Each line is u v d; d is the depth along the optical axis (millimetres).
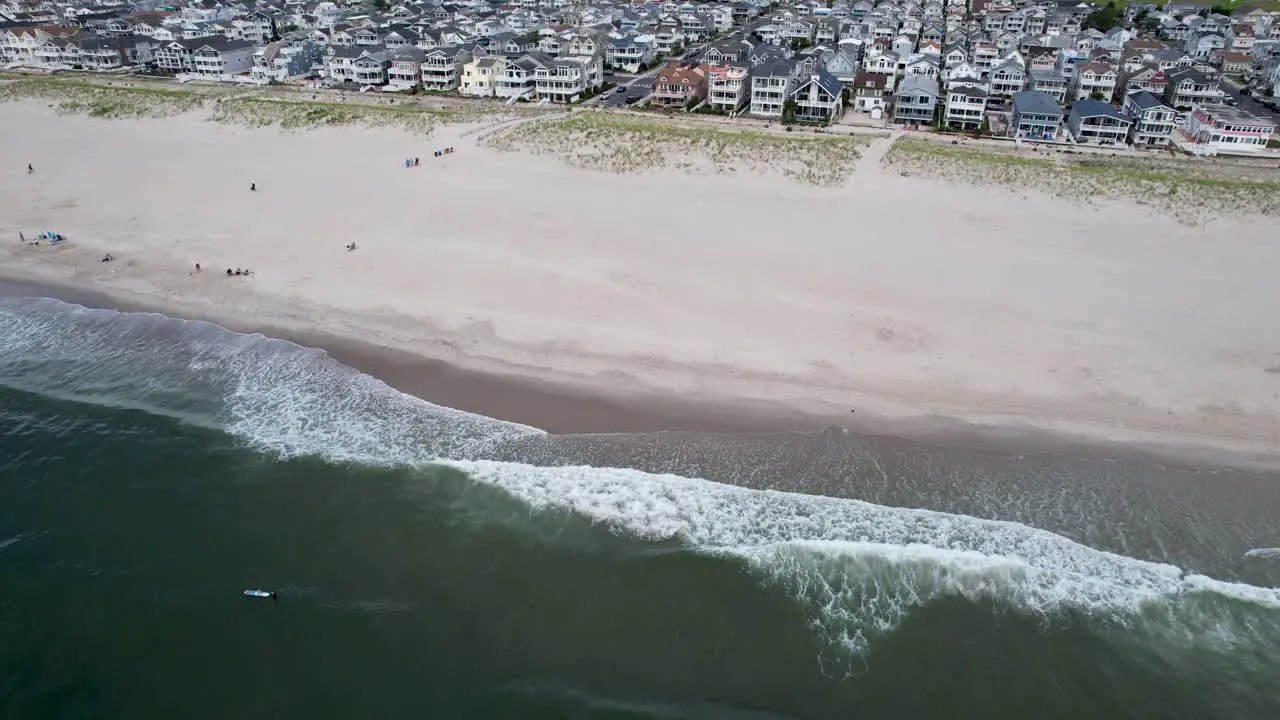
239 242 59312
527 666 28031
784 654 28438
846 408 40062
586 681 27516
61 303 51594
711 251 55625
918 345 44688
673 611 30000
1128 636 28938
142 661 28141
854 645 28703
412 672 27766
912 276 51812
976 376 42062
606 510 34281
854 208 62000
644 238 57781
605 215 61750
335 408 40875
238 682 27406
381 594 30734
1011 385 41344
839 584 30844
